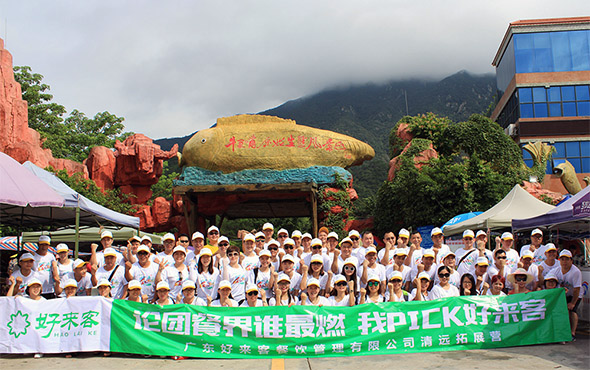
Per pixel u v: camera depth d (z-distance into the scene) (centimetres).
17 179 929
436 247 981
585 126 3444
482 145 2689
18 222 1337
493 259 981
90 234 1762
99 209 1277
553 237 1427
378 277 834
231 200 2611
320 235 1128
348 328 773
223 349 764
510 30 3594
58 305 789
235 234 5103
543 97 3500
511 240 1002
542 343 800
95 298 788
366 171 6756
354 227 2822
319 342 767
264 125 2497
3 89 2505
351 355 764
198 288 849
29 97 3659
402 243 1009
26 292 885
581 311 1019
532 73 3516
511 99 3712
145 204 2961
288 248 946
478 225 1386
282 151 2425
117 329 776
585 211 948
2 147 2447
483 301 798
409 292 929
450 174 2284
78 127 4347
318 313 775
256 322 770
